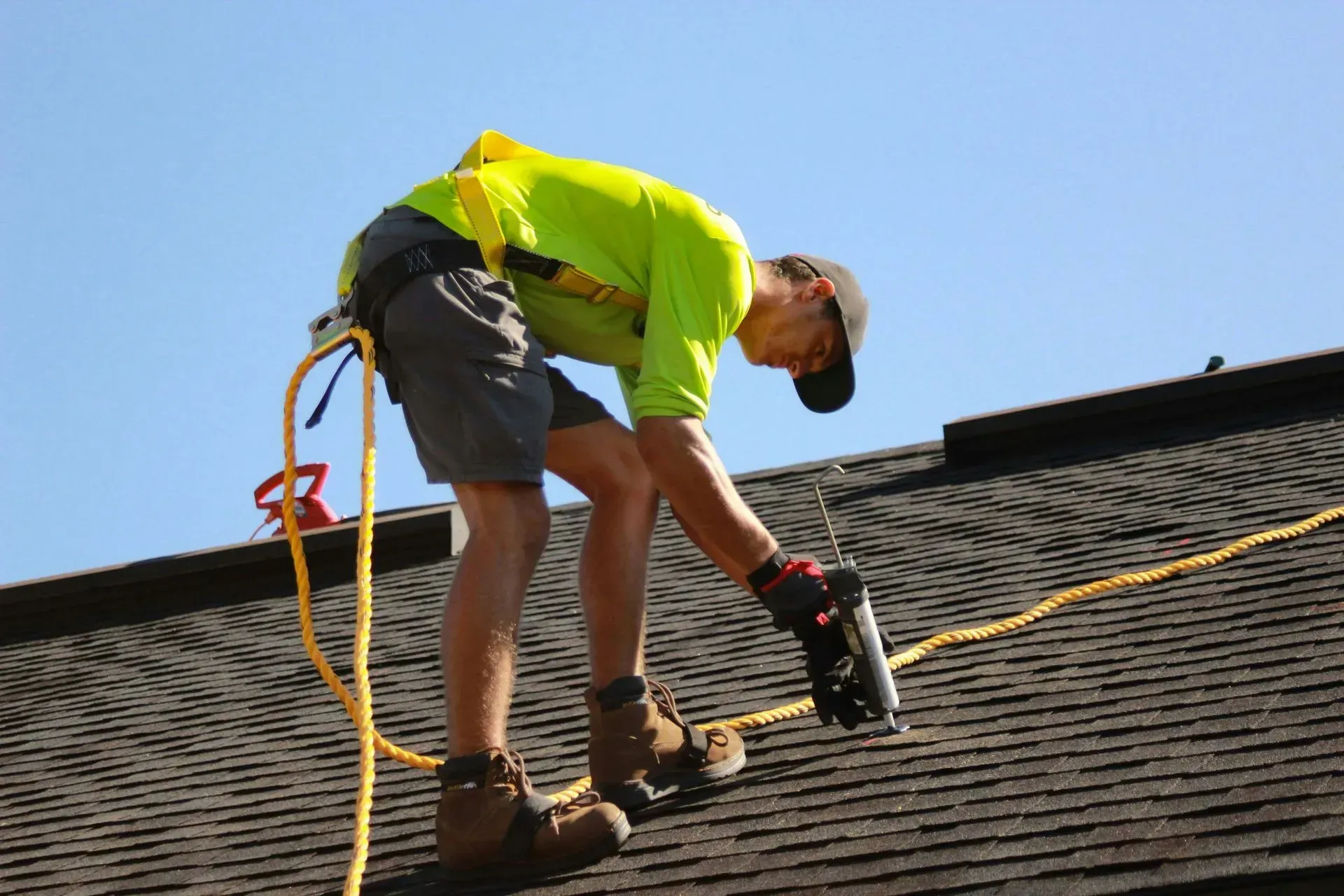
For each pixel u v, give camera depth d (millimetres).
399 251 11562
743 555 11773
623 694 12117
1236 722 10977
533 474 11312
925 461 21703
